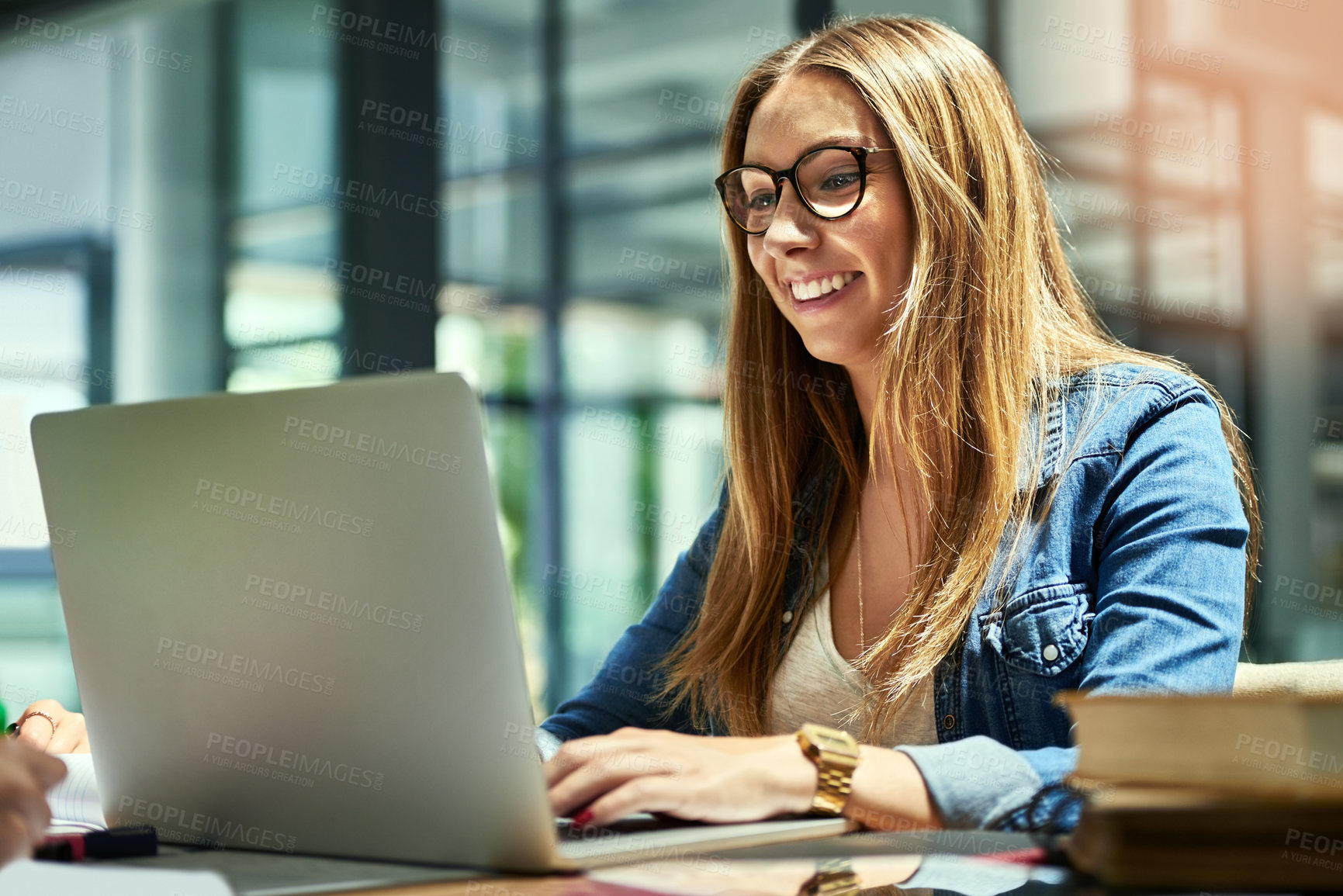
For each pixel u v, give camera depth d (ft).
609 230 16.40
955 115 4.23
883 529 4.50
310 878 2.29
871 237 4.24
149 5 13.43
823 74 4.32
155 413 2.71
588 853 2.34
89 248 13.21
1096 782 2.04
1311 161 14.26
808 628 4.50
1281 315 14.11
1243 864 1.91
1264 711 1.92
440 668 2.35
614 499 16.62
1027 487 4.12
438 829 2.40
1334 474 14.03
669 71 16.06
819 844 2.57
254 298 13.42
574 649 16.44
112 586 2.87
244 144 13.50
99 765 3.04
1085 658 3.80
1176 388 4.08
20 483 12.48
